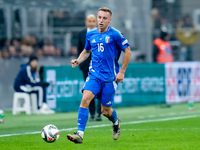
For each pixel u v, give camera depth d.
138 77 48.50
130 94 48.12
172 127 30.55
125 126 31.27
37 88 43.59
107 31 23.45
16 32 63.47
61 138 25.81
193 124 32.25
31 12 64.50
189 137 25.88
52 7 59.88
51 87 44.44
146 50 63.69
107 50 23.34
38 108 43.78
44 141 24.83
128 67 47.88
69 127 31.47
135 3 64.75
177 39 67.12
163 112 42.50
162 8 67.56
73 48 64.50
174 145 23.14
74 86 45.56
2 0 55.47
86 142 24.34
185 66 51.09
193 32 67.81
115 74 23.73
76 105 45.62
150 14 65.62
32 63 43.38
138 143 23.86
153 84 49.34
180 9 68.19
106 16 23.25
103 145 23.28
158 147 22.53
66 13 64.75
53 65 49.03
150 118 36.91
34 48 62.53
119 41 23.38
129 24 64.19
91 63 23.72
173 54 66.56
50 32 64.88
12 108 47.88
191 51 67.50
